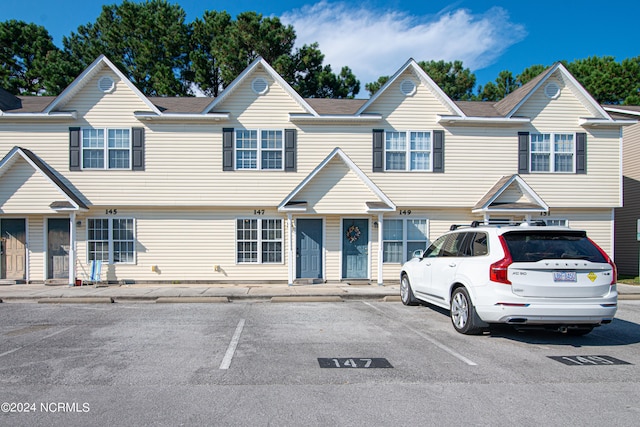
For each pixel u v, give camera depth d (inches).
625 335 308.2
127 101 609.6
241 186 615.2
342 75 1322.6
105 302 468.1
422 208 636.7
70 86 593.6
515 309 261.7
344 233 628.1
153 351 259.8
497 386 202.5
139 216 614.5
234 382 206.5
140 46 1224.2
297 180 620.7
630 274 756.0
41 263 606.9
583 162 644.1
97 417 167.6
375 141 629.9
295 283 609.6
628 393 194.7
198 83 1227.2
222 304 450.3
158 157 609.6
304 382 207.0
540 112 644.7
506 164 639.8
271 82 624.7
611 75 1353.3
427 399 186.7
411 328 324.8
